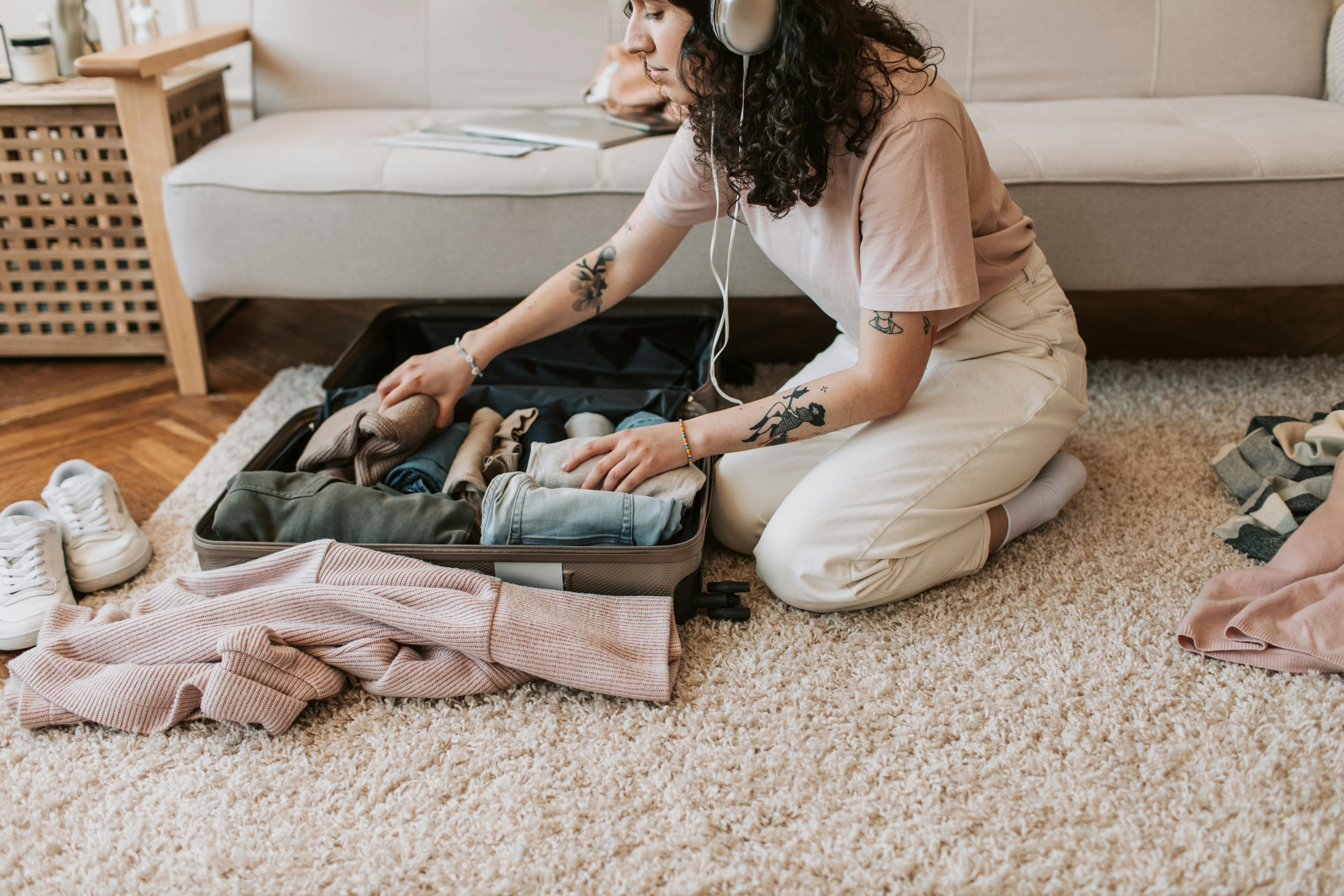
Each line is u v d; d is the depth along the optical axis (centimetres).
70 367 220
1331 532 126
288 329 239
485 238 184
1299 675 116
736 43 98
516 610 115
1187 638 122
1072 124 197
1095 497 156
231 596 119
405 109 239
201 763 107
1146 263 179
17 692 115
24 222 212
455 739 110
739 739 109
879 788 102
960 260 110
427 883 93
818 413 119
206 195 182
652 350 184
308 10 234
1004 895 90
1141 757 105
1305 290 240
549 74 237
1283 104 204
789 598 129
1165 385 195
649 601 121
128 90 183
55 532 135
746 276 185
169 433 189
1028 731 109
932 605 132
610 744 109
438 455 139
